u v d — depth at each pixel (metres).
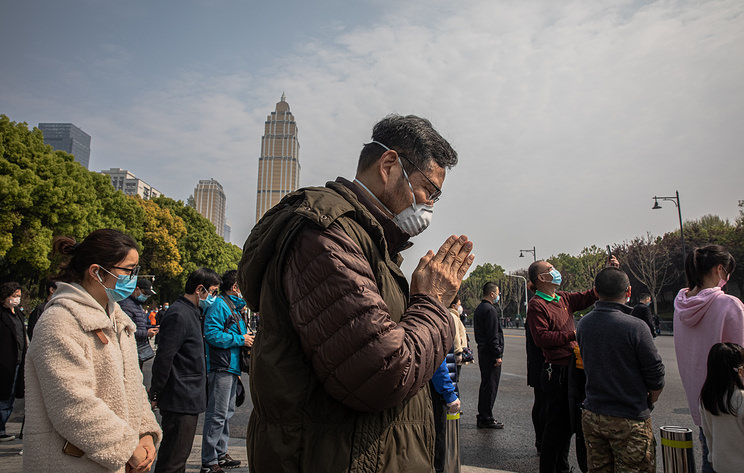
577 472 4.88
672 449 2.98
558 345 4.32
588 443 3.44
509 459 5.25
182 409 3.93
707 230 41.84
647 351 3.18
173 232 48.72
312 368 1.33
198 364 4.08
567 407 4.29
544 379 4.39
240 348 5.16
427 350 1.30
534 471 4.85
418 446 1.42
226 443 5.23
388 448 1.35
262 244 1.43
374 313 1.22
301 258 1.31
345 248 1.31
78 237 30.22
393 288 1.45
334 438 1.30
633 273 43.59
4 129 26.81
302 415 1.31
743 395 2.90
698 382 3.34
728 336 3.16
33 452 2.00
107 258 2.38
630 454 3.17
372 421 1.34
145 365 14.11
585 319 3.55
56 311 2.15
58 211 28.62
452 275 1.50
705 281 3.43
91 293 2.38
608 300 3.51
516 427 6.74
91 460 2.02
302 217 1.36
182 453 3.92
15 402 9.08
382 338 1.19
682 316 3.46
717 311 3.21
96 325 2.20
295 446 1.29
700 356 3.33
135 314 6.80
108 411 2.08
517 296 73.44
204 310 5.20
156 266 47.12
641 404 3.19
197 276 4.25
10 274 31.92
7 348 6.21
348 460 1.29
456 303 6.21
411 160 1.65
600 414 3.30
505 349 21.44
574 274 61.22
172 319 3.99
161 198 53.94
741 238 37.16
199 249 54.91
